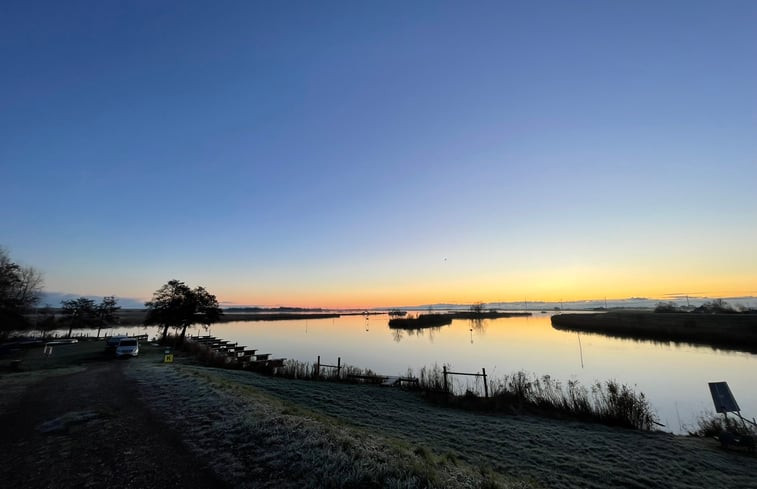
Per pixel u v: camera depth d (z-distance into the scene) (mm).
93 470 7402
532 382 23219
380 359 40094
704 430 15789
